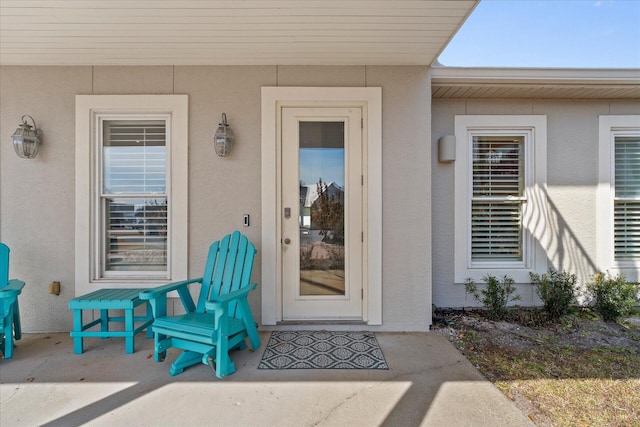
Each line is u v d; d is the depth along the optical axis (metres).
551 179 3.80
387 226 3.14
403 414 1.86
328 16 2.41
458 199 3.74
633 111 3.80
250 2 2.25
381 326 3.13
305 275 3.20
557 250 3.78
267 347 2.73
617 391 2.10
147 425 1.76
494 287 3.42
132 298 2.68
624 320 3.37
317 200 3.20
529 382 2.20
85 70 3.12
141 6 2.28
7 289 2.57
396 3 2.28
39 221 3.11
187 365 2.36
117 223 3.26
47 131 3.10
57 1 2.20
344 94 3.12
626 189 3.91
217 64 3.13
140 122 3.24
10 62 3.04
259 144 3.14
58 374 2.30
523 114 3.77
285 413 1.87
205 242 3.14
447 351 2.68
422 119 3.15
